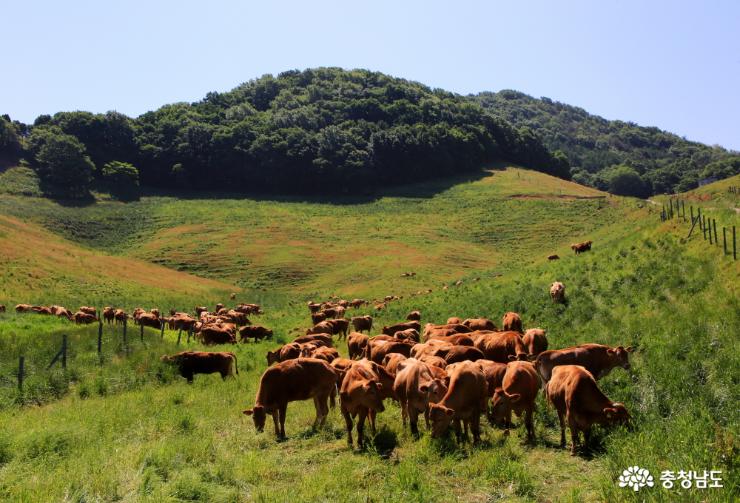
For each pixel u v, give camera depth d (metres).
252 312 49.06
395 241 80.12
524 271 37.59
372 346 17.25
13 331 27.14
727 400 10.34
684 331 14.71
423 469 9.27
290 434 11.87
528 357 14.06
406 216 96.19
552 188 113.19
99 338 21.72
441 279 58.03
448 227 88.06
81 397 17.00
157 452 9.89
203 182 126.00
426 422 11.63
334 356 17.08
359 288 58.47
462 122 158.12
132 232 88.25
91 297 50.00
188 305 53.34
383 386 12.87
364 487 8.77
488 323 19.59
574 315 20.41
